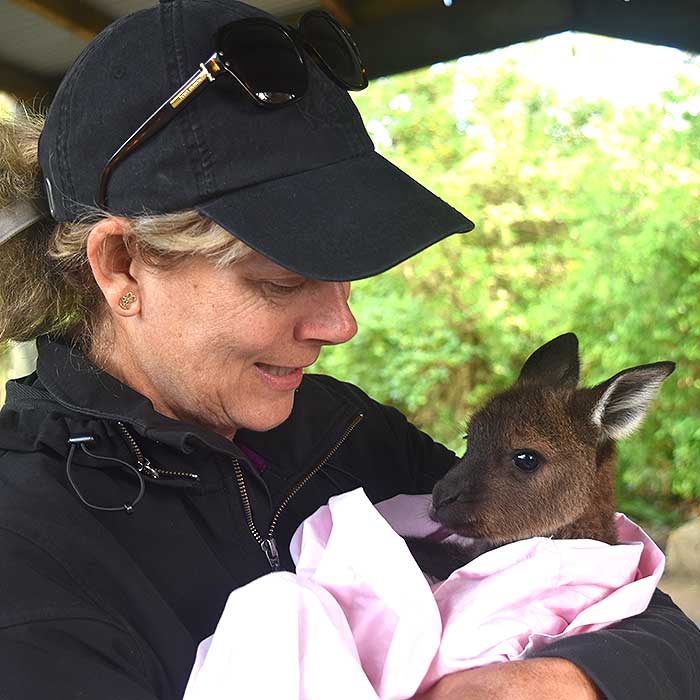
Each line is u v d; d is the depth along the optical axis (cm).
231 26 46
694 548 191
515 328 286
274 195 47
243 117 47
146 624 47
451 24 133
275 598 45
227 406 52
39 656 41
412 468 72
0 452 50
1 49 116
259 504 56
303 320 52
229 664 43
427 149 316
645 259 251
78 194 49
